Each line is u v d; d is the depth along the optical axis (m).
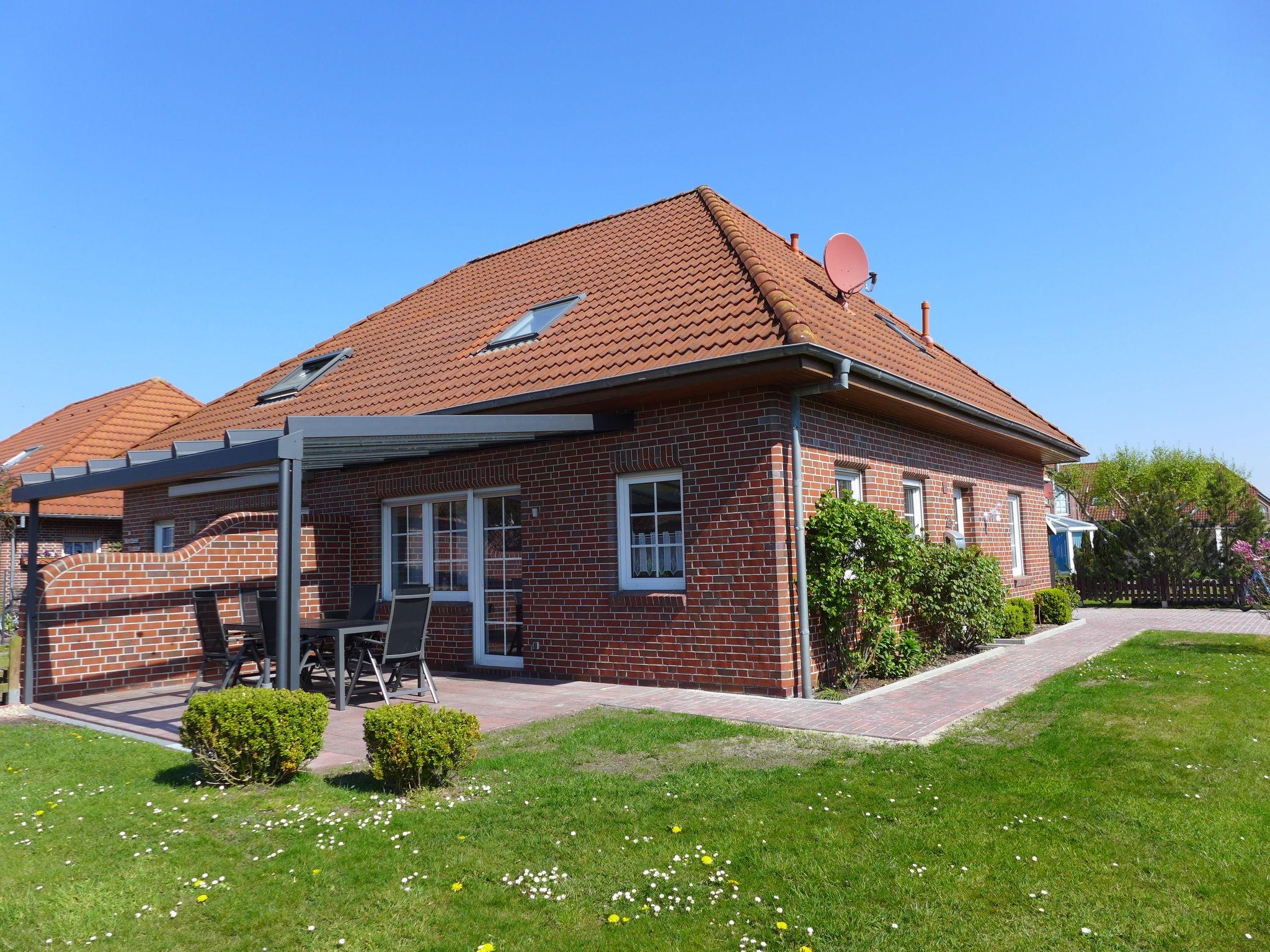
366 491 12.77
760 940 3.68
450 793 5.66
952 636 11.77
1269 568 13.48
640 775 5.96
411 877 4.36
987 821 4.91
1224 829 4.75
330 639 10.55
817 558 9.09
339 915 4.00
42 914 4.06
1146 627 15.40
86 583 10.33
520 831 4.92
